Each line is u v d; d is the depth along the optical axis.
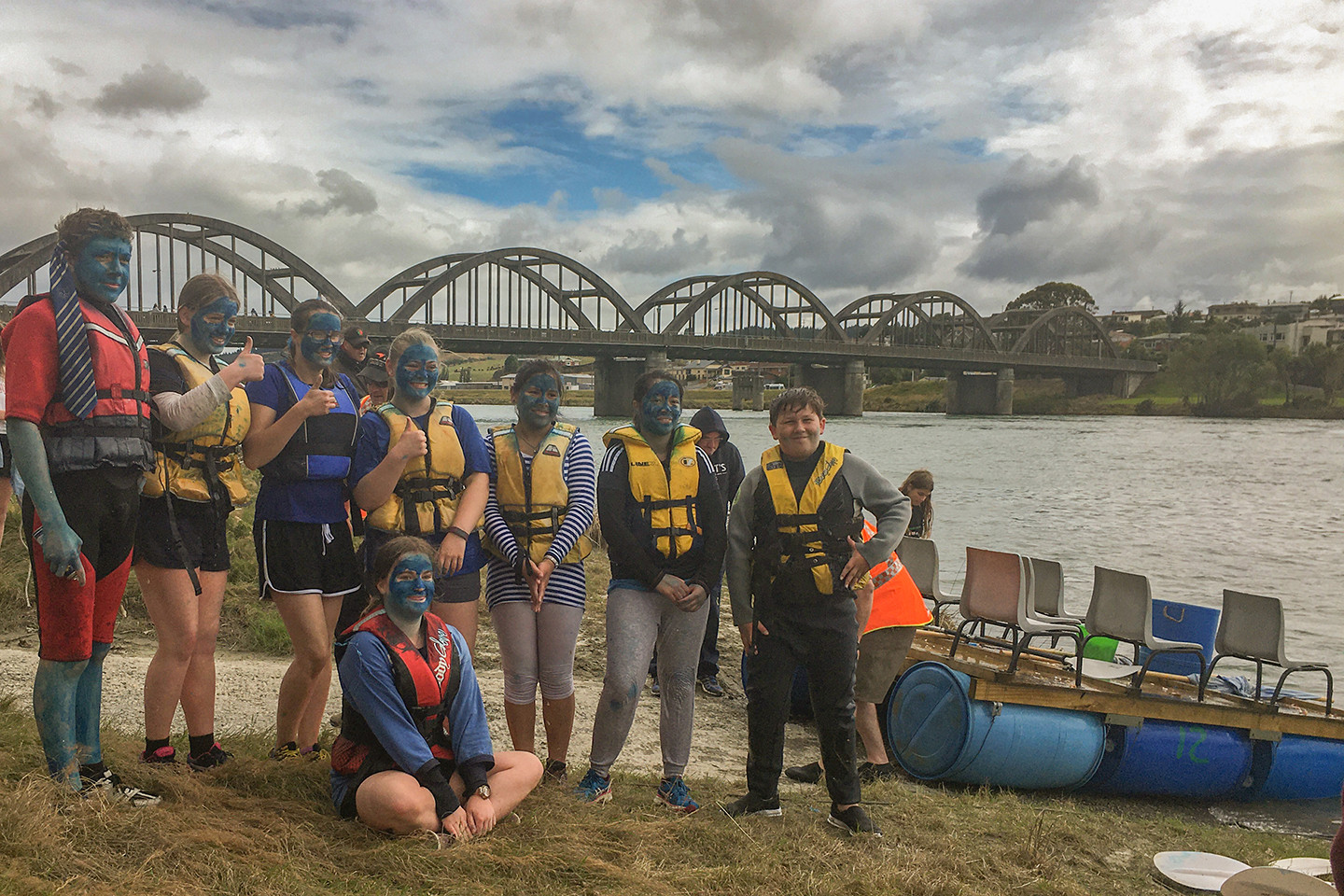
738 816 3.97
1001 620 5.66
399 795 3.20
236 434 3.63
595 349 119.50
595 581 9.41
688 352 124.44
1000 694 5.24
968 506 27.00
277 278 97.06
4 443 4.00
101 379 3.01
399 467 3.80
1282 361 143.12
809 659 3.92
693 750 5.36
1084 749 5.31
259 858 2.93
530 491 4.04
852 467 3.96
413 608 3.33
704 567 3.92
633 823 3.62
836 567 3.85
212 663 3.76
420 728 3.38
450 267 113.88
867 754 5.36
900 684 5.62
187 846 2.89
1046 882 3.74
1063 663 6.29
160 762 3.54
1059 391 177.00
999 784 5.34
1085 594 13.31
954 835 4.16
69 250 3.02
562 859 3.22
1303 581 15.45
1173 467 44.59
